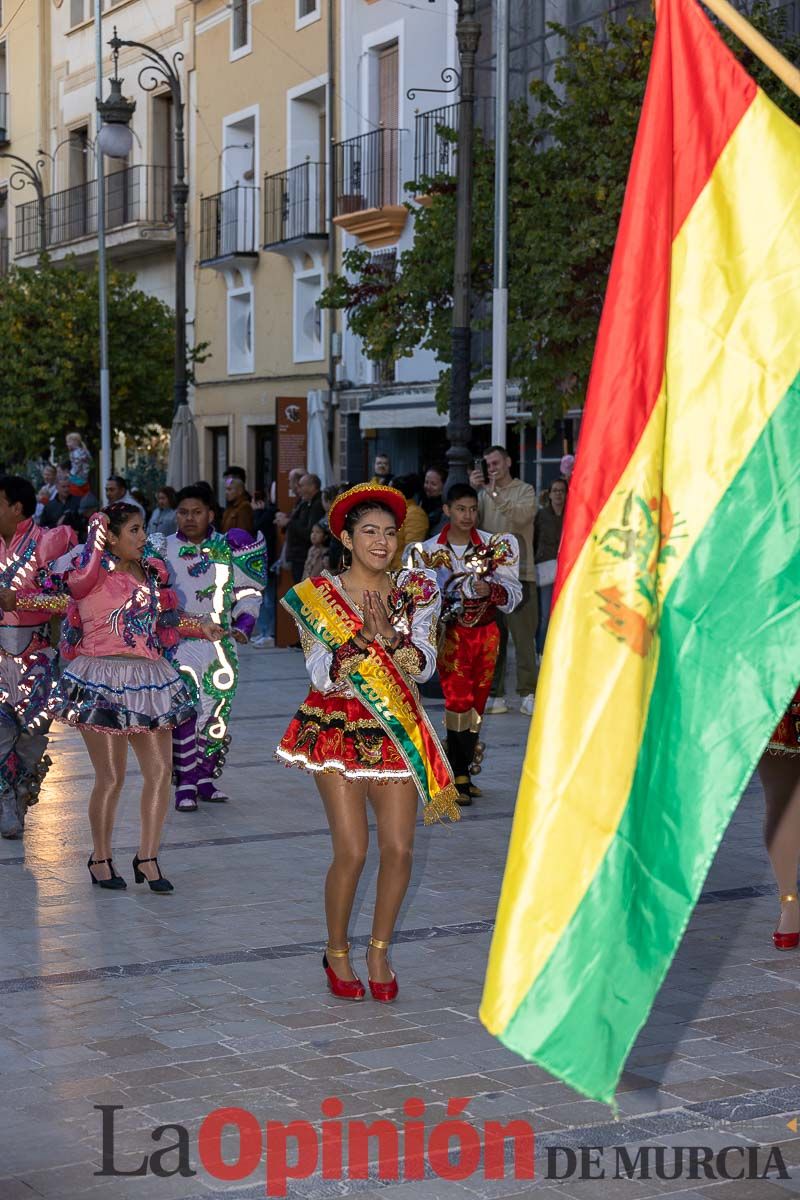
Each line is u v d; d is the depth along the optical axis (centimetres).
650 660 364
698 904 738
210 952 654
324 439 2155
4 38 3975
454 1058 526
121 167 3350
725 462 370
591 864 354
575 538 368
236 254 2859
